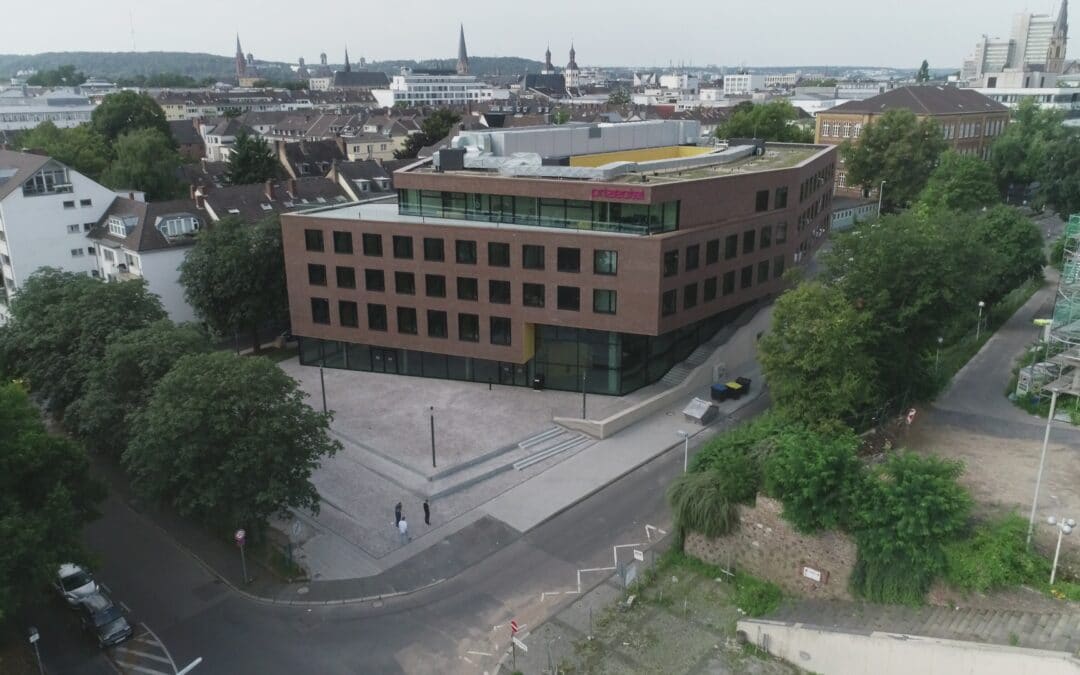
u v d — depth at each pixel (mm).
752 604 34125
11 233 79875
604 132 75438
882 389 45344
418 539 41031
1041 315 68188
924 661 27859
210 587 37406
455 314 59906
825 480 32500
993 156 118062
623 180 57281
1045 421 46469
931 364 53281
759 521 34906
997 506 35344
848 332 41344
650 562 38250
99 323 49094
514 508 43906
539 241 55469
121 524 43281
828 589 33250
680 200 54688
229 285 67375
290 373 65750
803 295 42531
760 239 62812
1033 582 29141
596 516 42938
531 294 56969
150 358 42375
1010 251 64188
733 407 56625
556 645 32812
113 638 33125
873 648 28969
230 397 36406
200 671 31812
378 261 61250
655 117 193250
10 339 51156
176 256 76688
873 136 109562
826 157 79875
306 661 32312
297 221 63219
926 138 109438
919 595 31078
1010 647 26625
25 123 196000
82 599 34531
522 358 58656
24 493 32750
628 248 53250
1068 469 39625
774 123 125188
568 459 49562
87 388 44406
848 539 32312
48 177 81250
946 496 30516
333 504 44312
